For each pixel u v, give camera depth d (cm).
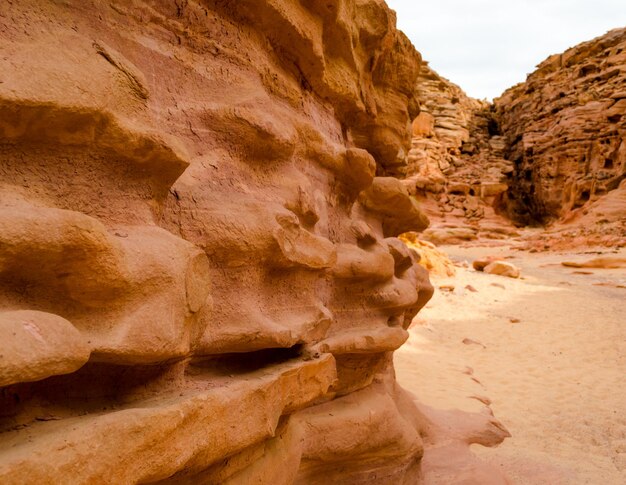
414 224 598
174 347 198
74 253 168
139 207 216
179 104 273
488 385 841
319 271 341
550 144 3603
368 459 411
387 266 444
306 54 377
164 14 276
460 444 575
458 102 4384
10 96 163
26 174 180
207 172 275
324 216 413
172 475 206
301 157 386
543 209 3694
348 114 497
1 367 133
